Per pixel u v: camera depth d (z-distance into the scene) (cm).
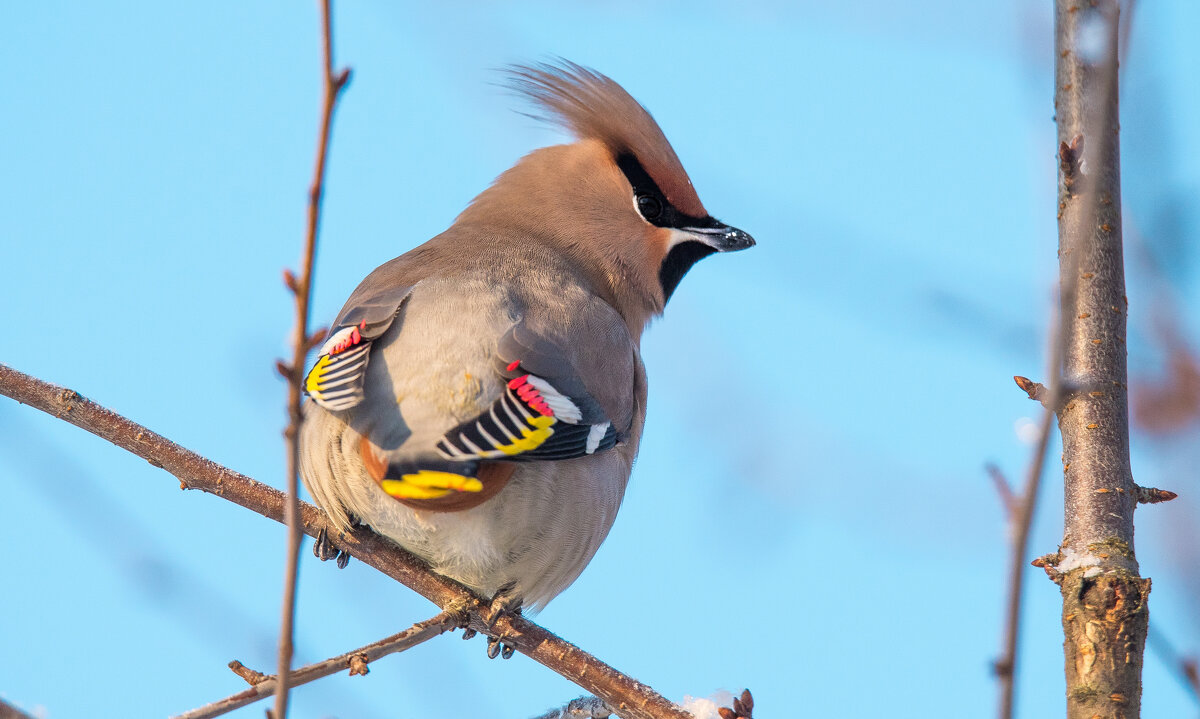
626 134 1342
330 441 973
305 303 578
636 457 1163
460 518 986
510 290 1066
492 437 932
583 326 1068
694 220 1339
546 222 1317
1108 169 857
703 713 885
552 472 996
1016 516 546
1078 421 804
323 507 1020
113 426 1009
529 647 981
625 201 1332
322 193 569
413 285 1049
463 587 1035
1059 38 906
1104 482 779
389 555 1043
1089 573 736
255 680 811
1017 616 531
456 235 1212
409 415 948
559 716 939
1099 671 706
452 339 985
